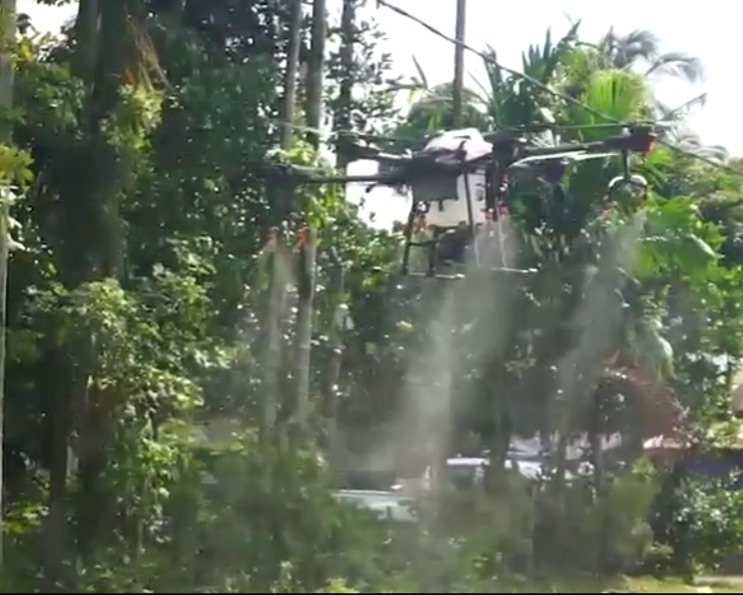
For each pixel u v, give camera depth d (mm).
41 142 14820
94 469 13648
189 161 15977
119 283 14711
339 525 8570
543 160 15992
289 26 17672
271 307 16656
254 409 15703
